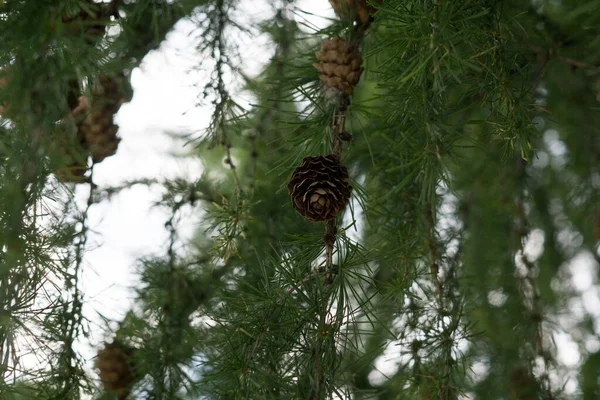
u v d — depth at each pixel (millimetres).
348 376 704
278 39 871
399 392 797
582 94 930
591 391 972
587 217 1004
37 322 717
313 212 672
